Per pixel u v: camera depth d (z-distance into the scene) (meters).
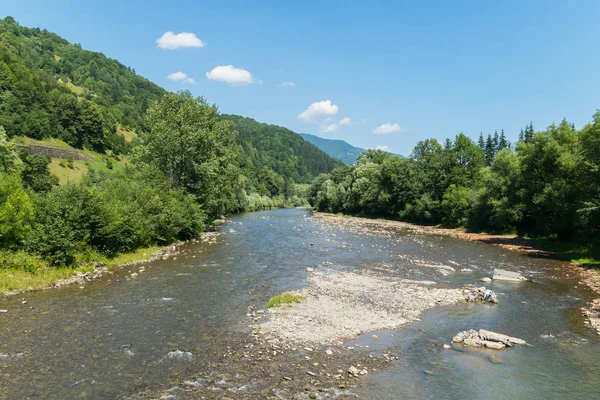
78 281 25.17
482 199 62.88
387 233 61.56
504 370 13.66
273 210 138.62
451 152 83.00
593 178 35.97
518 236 54.97
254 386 12.04
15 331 16.33
